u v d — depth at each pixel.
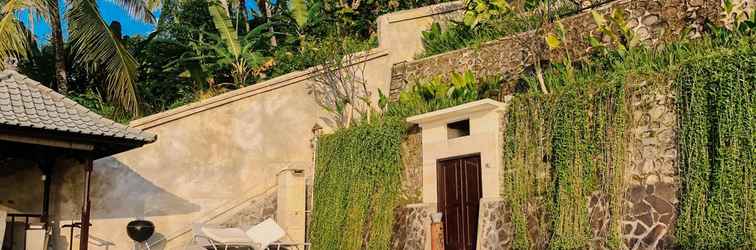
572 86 10.42
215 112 14.45
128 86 14.95
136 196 13.24
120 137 10.24
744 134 8.30
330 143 13.99
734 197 8.23
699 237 8.45
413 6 20.56
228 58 17.66
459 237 11.60
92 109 15.80
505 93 13.88
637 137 9.50
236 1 21.55
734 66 8.55
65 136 9.88
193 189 13.90
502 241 10.73
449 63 15.83
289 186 13.96
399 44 17.19
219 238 11.88
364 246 12.71
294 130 15.39
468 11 13.90
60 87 15.84
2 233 10.09
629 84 9.71
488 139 11.30
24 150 11.01
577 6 14.62
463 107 11.58
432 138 12.48
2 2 14.95
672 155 9.04
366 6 20.16
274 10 24.16
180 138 13.94
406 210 12.65
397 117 13.45
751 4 11.27
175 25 20.39
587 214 9.70
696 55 9.53
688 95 8.98
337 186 13.49
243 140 14.69
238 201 14.25
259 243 12.09
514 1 13.67
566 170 10.03
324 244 13.30
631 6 12.92
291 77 15.51
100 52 14.77
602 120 9.80
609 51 11.68
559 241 9.82
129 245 12.99
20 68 17.64
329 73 15.99
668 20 12.28
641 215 9.20
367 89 16.34
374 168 12.96
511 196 10.74
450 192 11.98
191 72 18.06
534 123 10.70
